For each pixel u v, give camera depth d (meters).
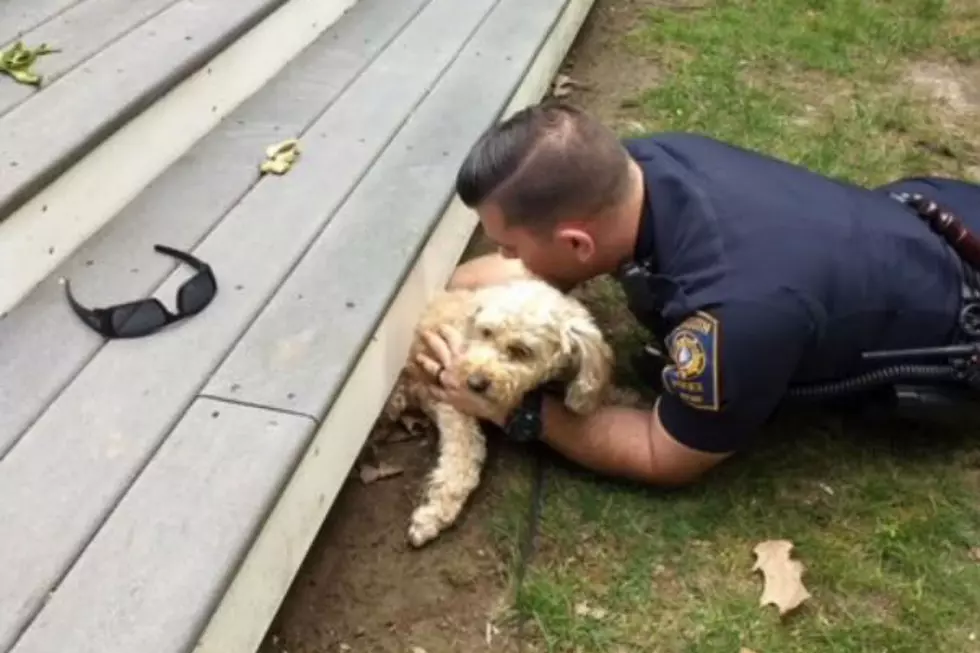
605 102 3.96
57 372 2.12
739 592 2.28
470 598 2.25
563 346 2.32
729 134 3.79
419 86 3.17
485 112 3.05
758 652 2.16
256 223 2.56
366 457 2.53
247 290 2.35
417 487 2.47
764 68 4.22
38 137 2.38
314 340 2.23
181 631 1.69
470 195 2.39
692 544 2.37
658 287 2.36
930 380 2.45
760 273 2.24
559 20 3.78
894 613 2.26
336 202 2.64
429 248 2.65
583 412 2.38
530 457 2.55
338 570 2.29
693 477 2.45
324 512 2.21
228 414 2.05
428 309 2.59
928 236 2.45
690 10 4.64
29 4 2.96
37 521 1.83
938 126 3.90
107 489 1.90
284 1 3.15
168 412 2.05
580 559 2.34
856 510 2.46
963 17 4.65
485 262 2.82
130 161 2.59
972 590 2.30
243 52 3.01
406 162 2.81
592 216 2.32
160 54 2.75
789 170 2.49
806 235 2.32
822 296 2.29
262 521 1.88
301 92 3.11
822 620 2.23
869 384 2.46
